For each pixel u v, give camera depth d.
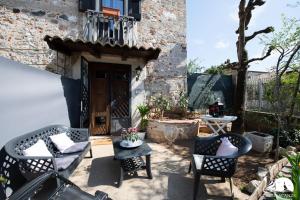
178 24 8.12
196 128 6.64
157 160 4.55
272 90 5.82
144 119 6.96
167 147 5.59
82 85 6.12
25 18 6.27
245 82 5.83
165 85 7.82
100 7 7.02
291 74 5.58
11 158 2.77
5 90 2.79
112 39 6.78
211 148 3.69
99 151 5.12
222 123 6.23
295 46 4.19
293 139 5.18
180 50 8.11
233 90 9.44
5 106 2.78
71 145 3.98
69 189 2.42
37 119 3.75
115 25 6.89
